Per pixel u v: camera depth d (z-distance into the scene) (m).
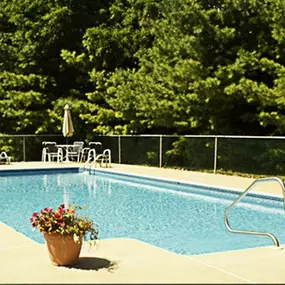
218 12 16.23
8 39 22.86
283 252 5.75
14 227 8.46
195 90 15.84
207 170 15.49
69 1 22.36
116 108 19.27
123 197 12.20
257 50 15.75
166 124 17.48
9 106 20.94
